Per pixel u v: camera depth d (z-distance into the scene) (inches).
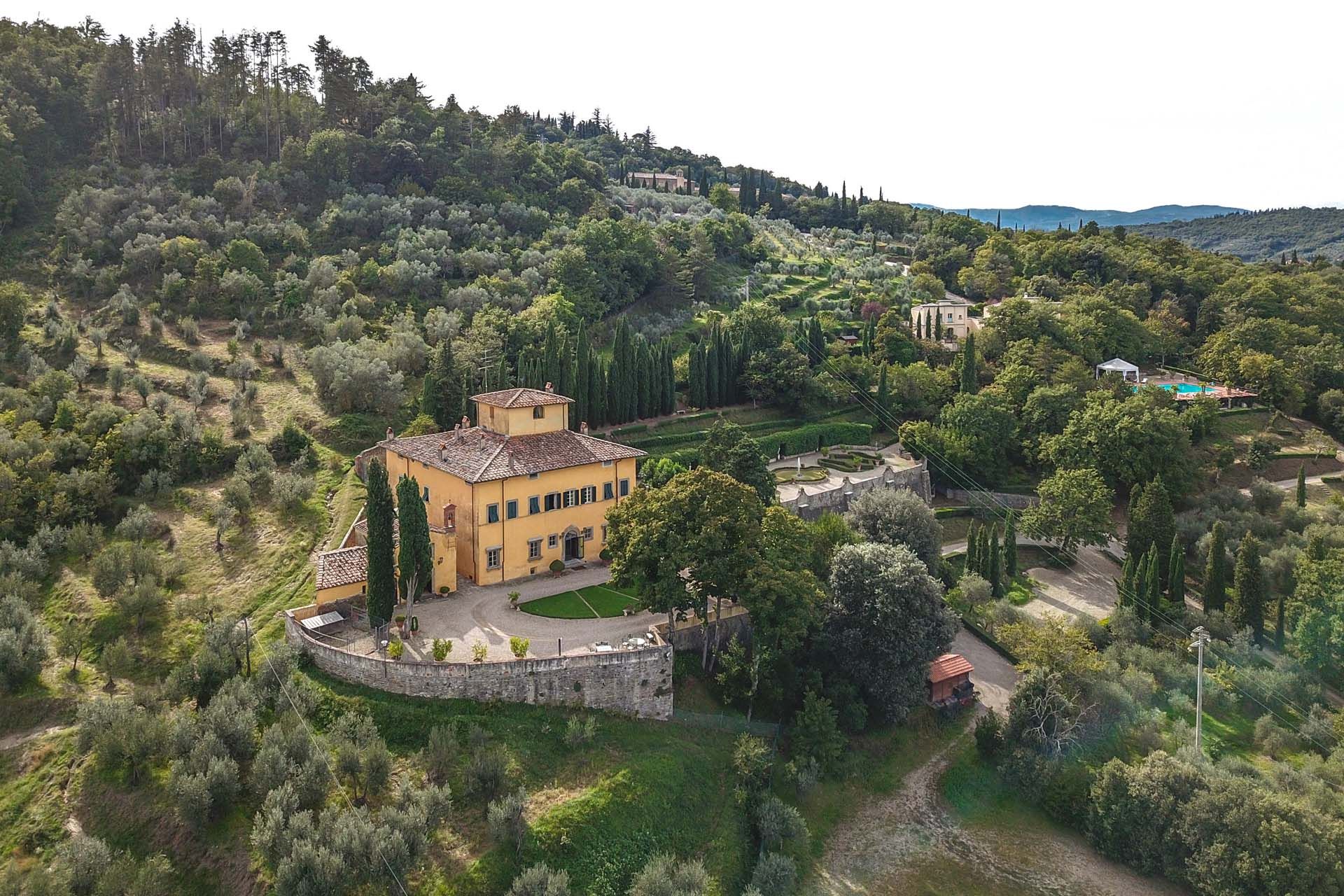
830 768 2428.6
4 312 4234.7
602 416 4458.7
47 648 2367.1
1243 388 5570.9
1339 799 2285.9
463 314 5206.7
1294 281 6993.1
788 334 5787.4
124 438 3297.2
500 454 2940.5
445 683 2191.2
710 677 2578.7
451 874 1747.0
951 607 3324.3
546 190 7869.1
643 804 2042.3
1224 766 2476.6
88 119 6786.4
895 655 2529.5
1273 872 1998.0
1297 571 3250.5
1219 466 4554.6
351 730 2027.6
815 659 2667.3
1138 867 2225.6
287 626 2421.3
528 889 1705.2
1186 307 6865.2
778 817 2139.5
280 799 1764.3
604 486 3142.2
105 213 5738.2
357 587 2593.5
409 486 2506.2
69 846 1785.2
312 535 3048.7
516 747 2092.8
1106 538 3924.7
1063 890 2171.5
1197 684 2723.9
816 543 2910.9
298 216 6304.1
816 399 5152.6
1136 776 2283.5
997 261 7834.6
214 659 2172.7
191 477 3410.4
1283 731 2682.1
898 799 2440.9
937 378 5383.9
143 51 7396.7
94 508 3041.3
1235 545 3754.9
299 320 5002.5
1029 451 4667.8
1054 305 6402.6
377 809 1863.9
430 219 6348.4
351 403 4057.6
